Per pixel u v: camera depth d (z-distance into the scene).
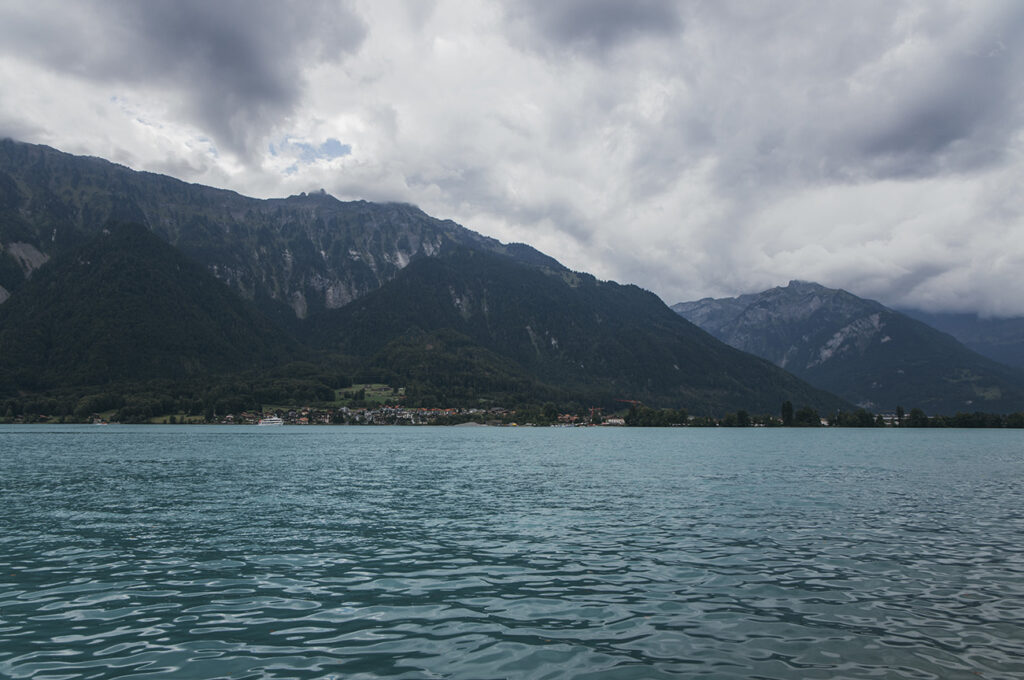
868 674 13.84
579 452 108.62
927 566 24.09
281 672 13.93
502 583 21.81
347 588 21.20
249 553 26.72
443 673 13.93
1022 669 14.09
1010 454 100.19
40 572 23.38
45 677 13.58
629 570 23.58
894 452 106.50
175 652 15.20
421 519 35.69
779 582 21.83
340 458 90.31
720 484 54.41
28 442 137.38
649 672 13.98
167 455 94.50
